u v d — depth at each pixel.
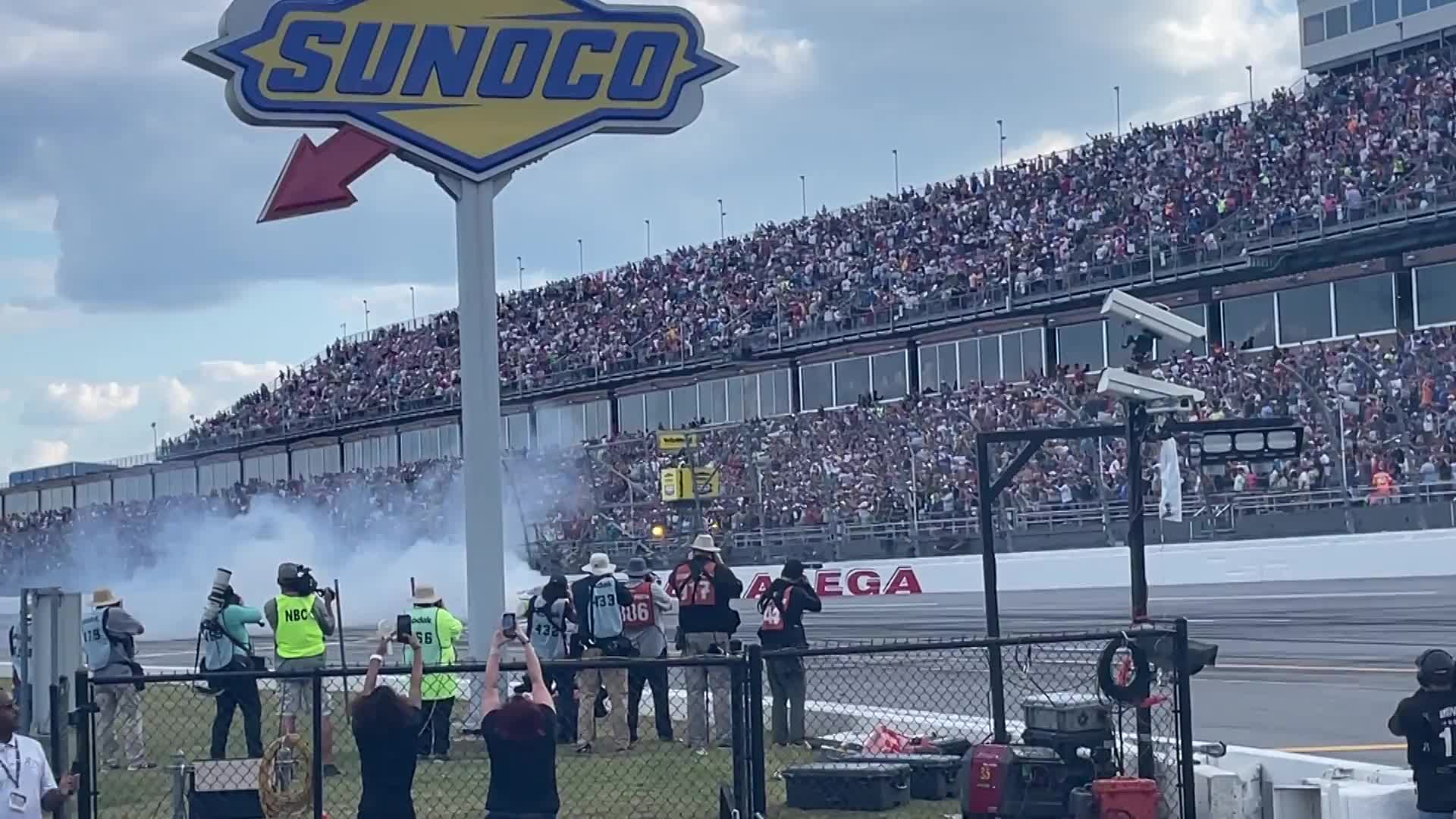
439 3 14.88
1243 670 17.28
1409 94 36.56
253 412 62.00
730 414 47.28
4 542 56.03
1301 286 35.31
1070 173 43.44
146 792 11.75
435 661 12.30
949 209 45.94
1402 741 12.37
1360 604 23.53
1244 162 38.19
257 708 12.27
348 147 14.93
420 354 57.62
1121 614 24.23
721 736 12.72
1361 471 28.59
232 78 14.46
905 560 31.50
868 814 9.70
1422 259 33.03
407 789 7.51
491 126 15.00
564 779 11.27
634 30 15.29
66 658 10.39
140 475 63.88
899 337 42.47
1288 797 9.09
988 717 12.09
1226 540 28.95
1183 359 34.97
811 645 20.41
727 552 36.84
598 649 12.74
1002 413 35.06
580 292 56.38
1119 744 9.12
